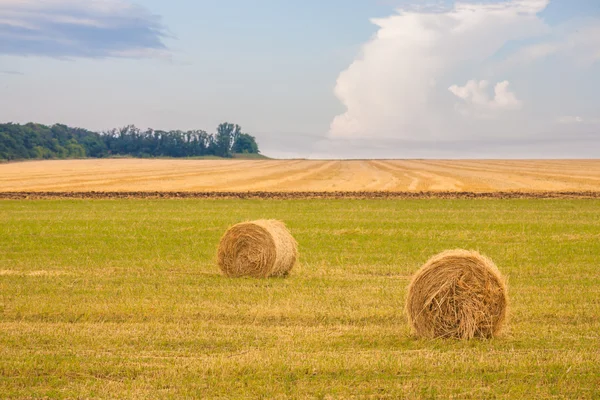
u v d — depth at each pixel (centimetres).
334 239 2703
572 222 3319
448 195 5131
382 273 1947
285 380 1011
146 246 2511
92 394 959
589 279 1823
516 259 2191
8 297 1562
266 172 9681
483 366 1060
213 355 1122
